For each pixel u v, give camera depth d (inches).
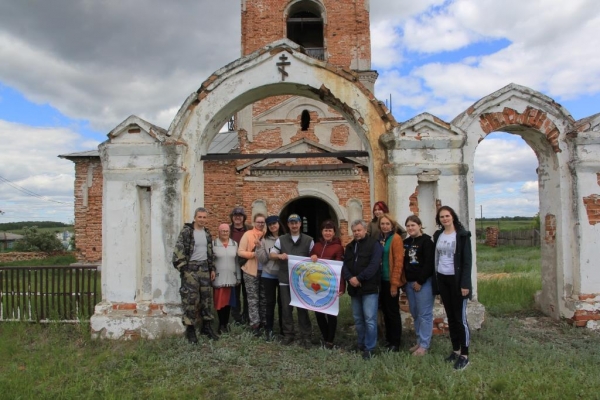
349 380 226.4
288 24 730.2
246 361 248.5
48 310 327.9
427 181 312.0
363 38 694.5
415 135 311.3
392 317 266.7
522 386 215.0
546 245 350.6
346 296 422.9
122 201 310.0
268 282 293.6
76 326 316.2
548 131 325.4
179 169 307.6
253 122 685.3
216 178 657.6
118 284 306.5
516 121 323.6
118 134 313.1
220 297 297.0
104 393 215.2
